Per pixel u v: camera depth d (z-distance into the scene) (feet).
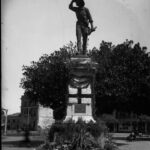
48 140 56.49
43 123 287.48
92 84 59.41
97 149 51.11
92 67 58.95
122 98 102.73
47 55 100.42
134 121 285.43
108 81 95.55
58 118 102.83
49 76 95.76
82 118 57.21
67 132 53.93
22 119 298.97
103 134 54.70
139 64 104.94
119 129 285.84
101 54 102.78
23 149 76.74
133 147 92.99
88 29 62.90
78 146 50.85
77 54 62.75
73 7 63.52
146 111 126.21
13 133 183.93
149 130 280.51
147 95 113.19
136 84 107.04
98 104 106.11
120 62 103.40
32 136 129.49
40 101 102.27
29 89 100.94
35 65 100.58
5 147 82.53
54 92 96.63
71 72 59.26
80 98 58.59
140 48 108.17
